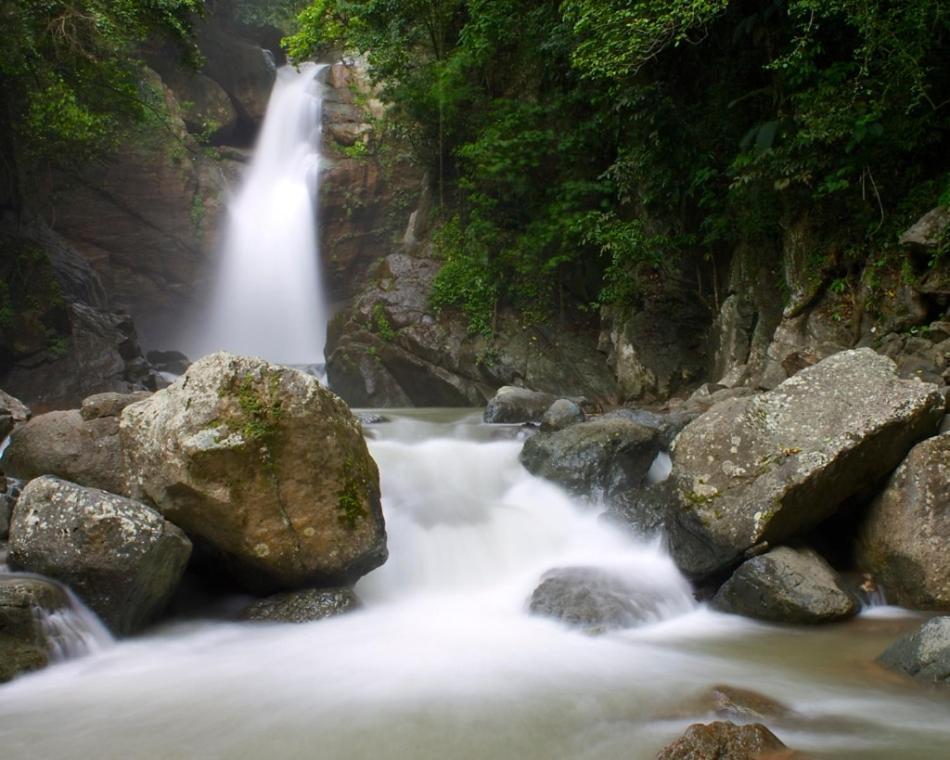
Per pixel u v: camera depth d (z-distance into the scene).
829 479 6.55
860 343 10.46
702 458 7.04
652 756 4.04
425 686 5.00
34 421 7.59
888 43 9.73
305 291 25.97
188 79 26.62
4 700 4.80
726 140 12.75
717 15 11.91
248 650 5.69
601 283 16.16
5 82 18.09
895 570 6.59
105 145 22.27
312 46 21.80
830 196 11.17
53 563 5.64
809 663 5.38
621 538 7.82
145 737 4.32
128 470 6.51
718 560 6.73
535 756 4.08
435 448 9.23
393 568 7.13
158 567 5.83
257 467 6.09
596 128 15.10
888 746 4.09
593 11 11.28
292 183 26.61
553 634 6.01
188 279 25.36
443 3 18.84
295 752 4.14
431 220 19.55
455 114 18.62
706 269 14.18
